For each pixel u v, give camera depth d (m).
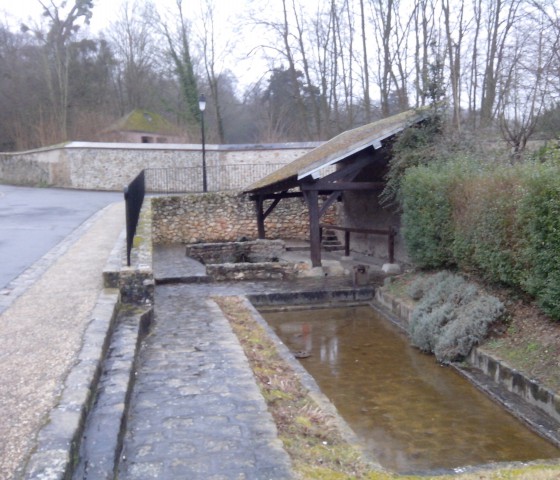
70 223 14.50
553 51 11.99
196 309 8.48
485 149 10.77
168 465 3.65
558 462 4.39
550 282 6.18
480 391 6.25
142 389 5.02
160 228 17.92
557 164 6.82
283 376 5.64
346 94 30.66
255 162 27.39
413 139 11.04
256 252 15.48
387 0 24.47
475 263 8.30
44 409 3.66
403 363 7.27
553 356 5.92
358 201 15.20
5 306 6.26
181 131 35.44
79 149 27.52
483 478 3.91
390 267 11.81
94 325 5.52
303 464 3.72
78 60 40.38
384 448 4.97
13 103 38.75
